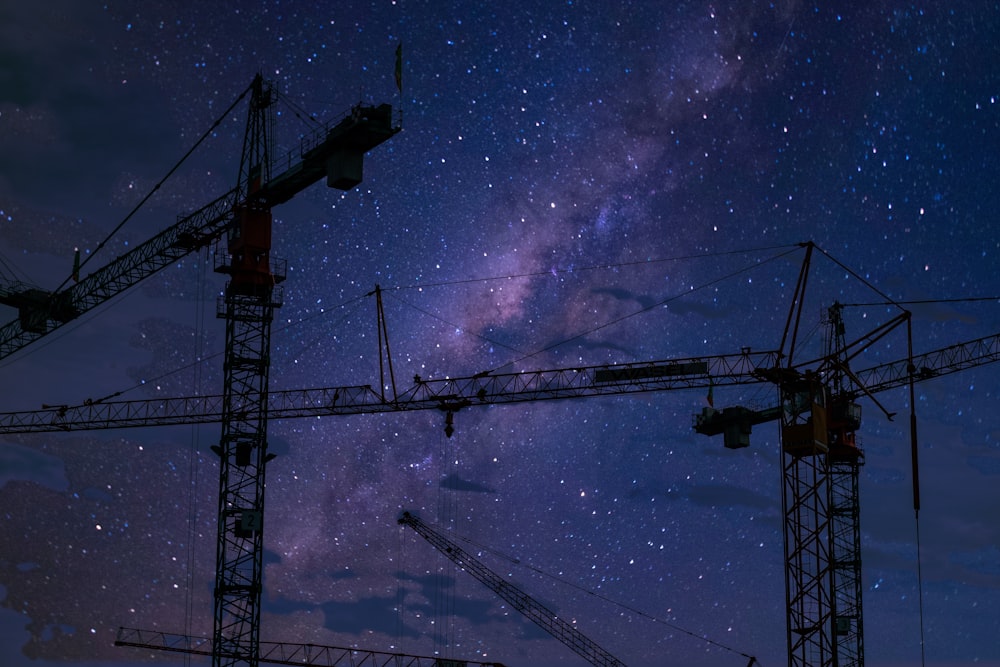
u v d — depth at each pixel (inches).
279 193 2800.2
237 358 2755.9
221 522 2704.2
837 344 3503.9
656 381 3297.2
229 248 2805.1
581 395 3403.1
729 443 3816.4
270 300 2785.4
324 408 3548.2
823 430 2593.5
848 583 3412.9
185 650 3831.2
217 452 2731.3
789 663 2561.5
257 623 2691.9
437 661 3715.6
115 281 3376.0
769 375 2603.3
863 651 3358.8
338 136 2544.3
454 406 3506.4
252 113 2874.0
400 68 2554.1
